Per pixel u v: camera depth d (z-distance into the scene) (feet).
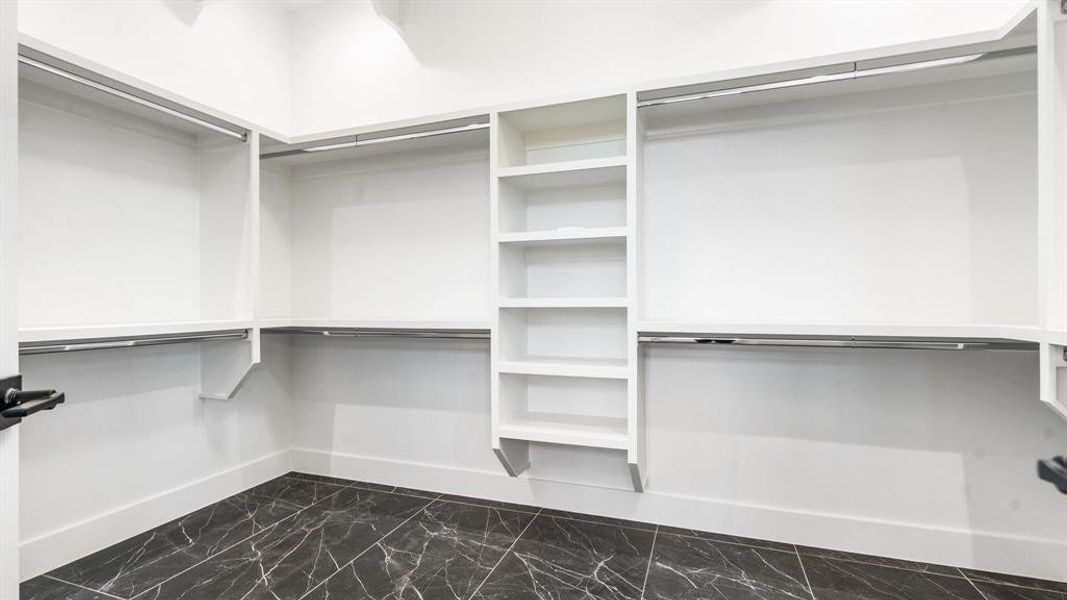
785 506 6.45
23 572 5.45
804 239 6.37
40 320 5.72
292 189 9.08
